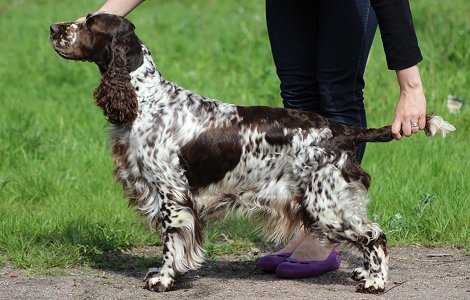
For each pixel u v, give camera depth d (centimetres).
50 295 888
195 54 2192
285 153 882
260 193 895
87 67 2088
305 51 966
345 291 897
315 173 873
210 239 1095
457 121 1518
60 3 3144
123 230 1098
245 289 908
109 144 917
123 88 893
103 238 1065
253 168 890
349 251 1061
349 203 870
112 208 1200
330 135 877
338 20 920
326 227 877
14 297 880
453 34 2027
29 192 1282
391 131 875
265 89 1775
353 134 881
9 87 1959
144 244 1089
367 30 940
